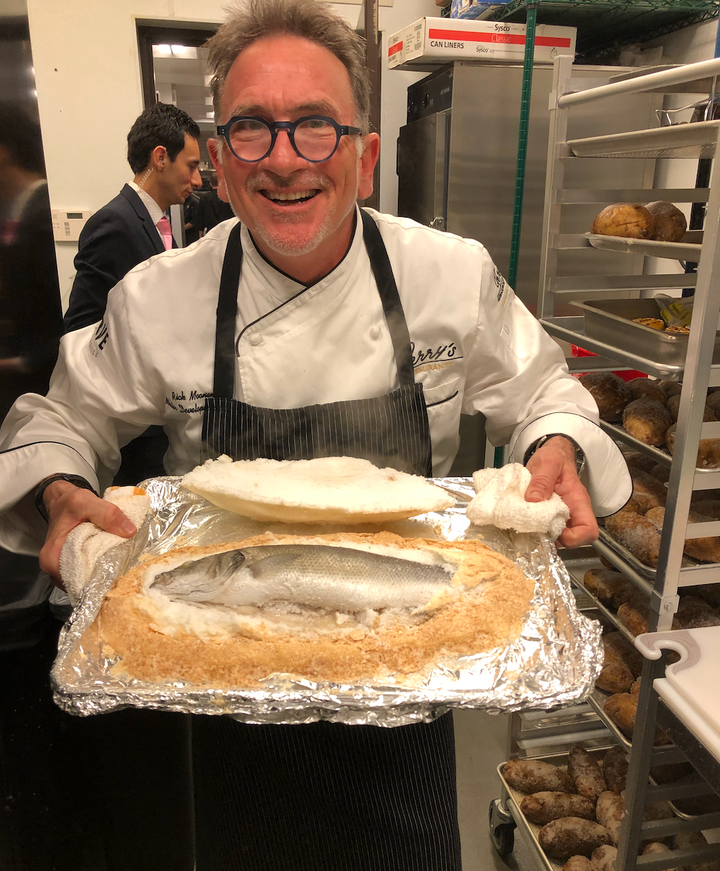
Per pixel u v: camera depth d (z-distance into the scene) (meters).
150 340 1.19
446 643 0.79
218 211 3.19
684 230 1.47
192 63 3.04
